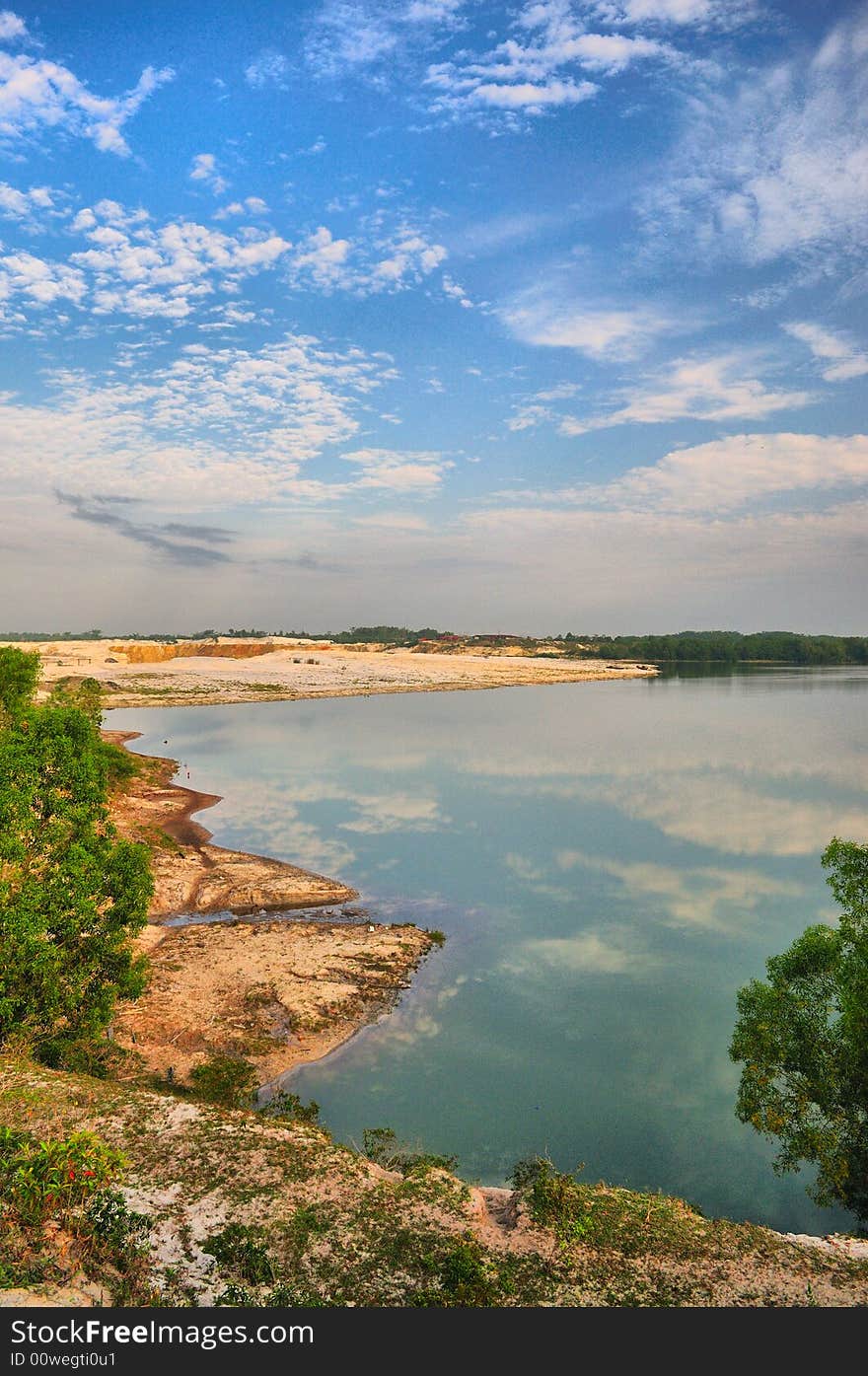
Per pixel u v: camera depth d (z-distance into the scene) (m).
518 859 46.88
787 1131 18.52
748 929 36.19
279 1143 16.89
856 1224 18.48
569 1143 21.00
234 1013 26.95
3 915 19.98
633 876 43.78
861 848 19.78
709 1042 26.48
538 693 169.50
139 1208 14.34
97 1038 21.92
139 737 103.75
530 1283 13.41
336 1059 24.86
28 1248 12.22
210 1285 12.58
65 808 21.20
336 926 35.88
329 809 60.56
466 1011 28.25
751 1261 14.57
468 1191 16.33
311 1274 13.16
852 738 94.31
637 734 100.06
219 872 42.88
